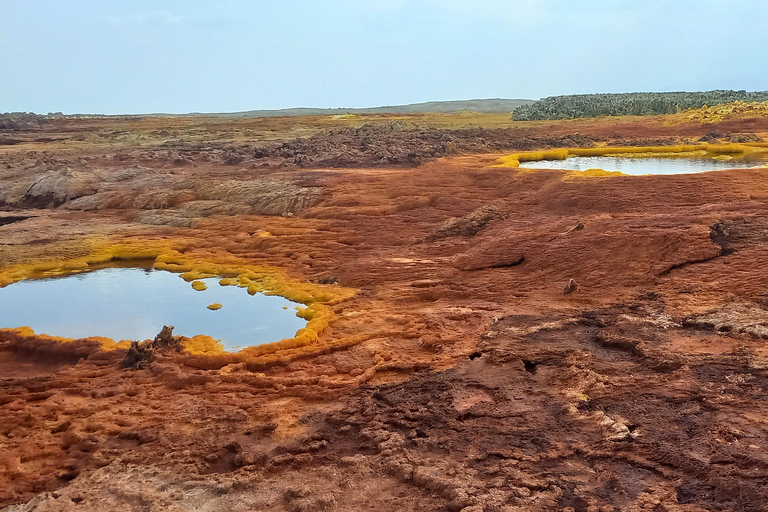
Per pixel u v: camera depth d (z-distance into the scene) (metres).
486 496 7.04
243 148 38.28
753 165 26.20
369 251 18.39
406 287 15.15
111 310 15.02
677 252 14.55
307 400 9.98
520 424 8.66
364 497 7.31
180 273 17.91
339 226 20.98
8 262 18.97
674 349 10.54
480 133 41.66
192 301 15.43
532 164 29.02
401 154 31.17
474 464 7.79
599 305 12.96
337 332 12.81
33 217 25.28
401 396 9.80
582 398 9.20
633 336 11.15
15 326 14.20
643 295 13.14
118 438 8.97
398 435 8.59
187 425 9.23
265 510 7.18
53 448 8.84
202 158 35.22
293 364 11.40
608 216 17.75
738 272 13.43
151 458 8.37
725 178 20.02
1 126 67.81
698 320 11.56
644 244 14.89
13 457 8.59
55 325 14.24
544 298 13.70
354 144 36.16
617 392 9.28
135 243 20.64
